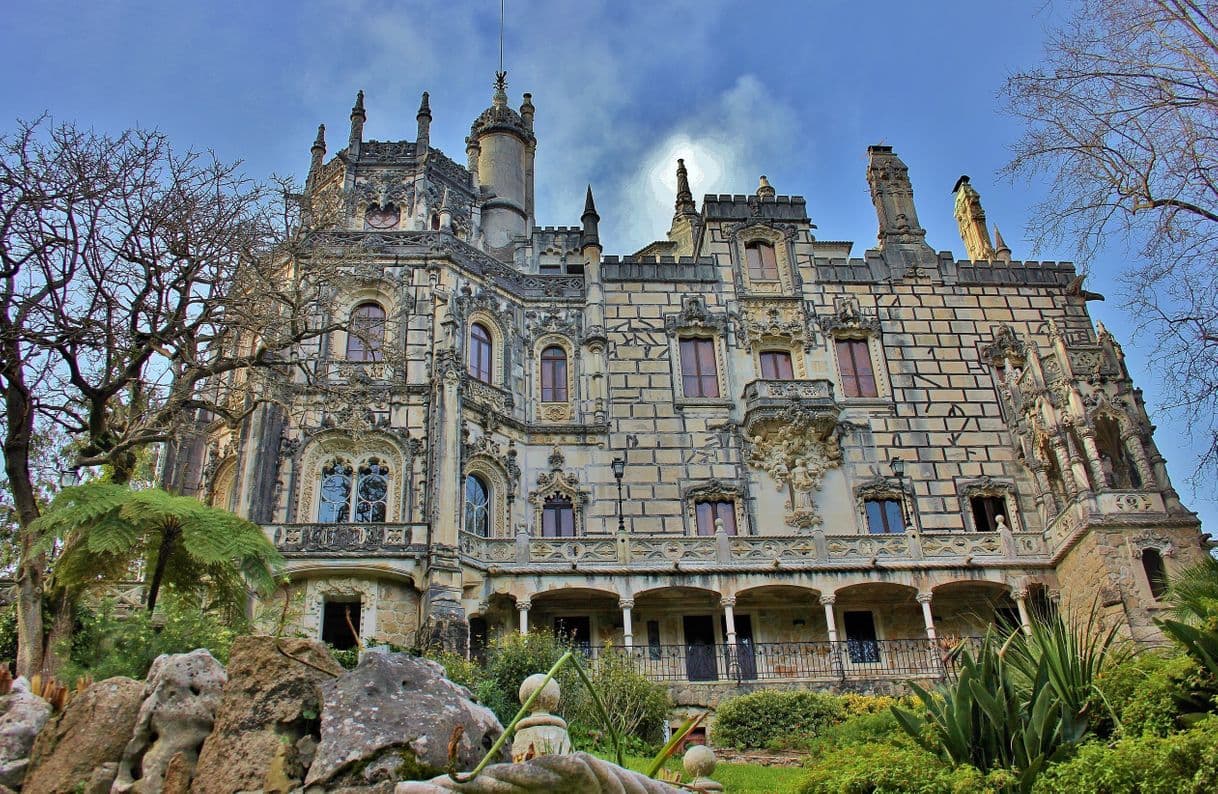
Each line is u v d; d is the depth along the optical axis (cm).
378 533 3111
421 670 848
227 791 799
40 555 1880
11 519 2483
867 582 3312
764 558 3319
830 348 4191
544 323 4053
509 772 643
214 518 1872
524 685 831
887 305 4306
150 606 1836
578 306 4125
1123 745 1124
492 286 3975
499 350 3878
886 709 2081
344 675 830
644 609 3425
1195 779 1040
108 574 1942
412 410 3447
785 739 2425
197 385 3055
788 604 3494
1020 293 4400
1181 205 1838
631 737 2338
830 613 3250
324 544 3062
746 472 3847
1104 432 3609
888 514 3847
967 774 1171
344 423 3375
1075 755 1203
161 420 2431
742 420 3959
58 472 2450
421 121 4181
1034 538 3484
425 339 3619
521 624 3114
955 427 4034
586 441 3831
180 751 884
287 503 3234
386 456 3388
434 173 4100
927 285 4372
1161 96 1852
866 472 3906
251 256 2580
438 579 3030
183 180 2433
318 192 4097
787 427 3881
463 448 3469
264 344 2570
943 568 3366
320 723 812
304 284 3453
